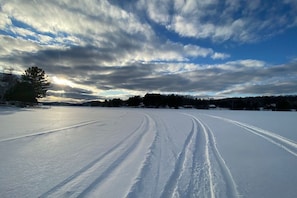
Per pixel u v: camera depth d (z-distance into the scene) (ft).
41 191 9.57
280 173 12.50
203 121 45.68
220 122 43.21
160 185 10.49
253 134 26.53
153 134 26.20
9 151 16.58
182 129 31.50
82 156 15.35
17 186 10.07
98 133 26.35
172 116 64.54
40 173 11.81
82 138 22.68
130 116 61.98
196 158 15.35
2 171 12.07
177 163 14.07
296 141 21.85
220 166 13.62
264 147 19.08
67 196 9.12
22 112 68.03
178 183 10.78
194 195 9.53
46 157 15.02
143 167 13.00
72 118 49.70
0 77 138.92
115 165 13.35
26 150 16.98
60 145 19.01
